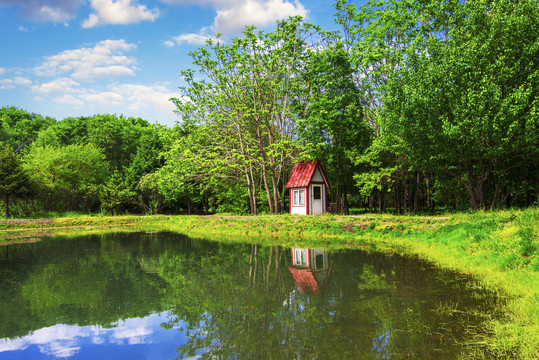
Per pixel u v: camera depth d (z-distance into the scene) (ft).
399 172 88.99
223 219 100.27
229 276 37.37
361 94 97.86
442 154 61.87
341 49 97.86
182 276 38.11
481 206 63.93
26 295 31.63
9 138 217.56
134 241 73.56
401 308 24.23
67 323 24.48
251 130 113.70
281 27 99.55
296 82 101.76
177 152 114.52
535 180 72.84
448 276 32.55
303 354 17.95
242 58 97.40
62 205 157.48
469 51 55.52
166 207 167.22
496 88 52.37
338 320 22.63
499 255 34.30
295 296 28.71
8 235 91.91
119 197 147.74
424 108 58.59
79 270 42.83
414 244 51.55
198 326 23.02
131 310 26.94
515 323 20.26
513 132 51.83
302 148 95.91
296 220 80.89
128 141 220.64
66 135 222.28
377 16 90.94
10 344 21.04
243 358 17.87
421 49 73.05
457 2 70.79
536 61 54.44
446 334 19.60
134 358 18.63
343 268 38.50
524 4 54.13
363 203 153.38
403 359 16.81
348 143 99.91
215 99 105.19
